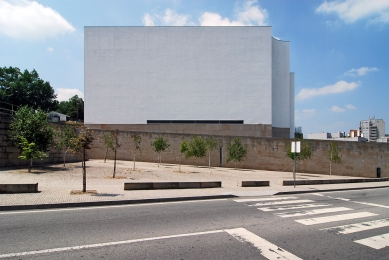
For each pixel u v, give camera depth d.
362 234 6.45
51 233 5.94
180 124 39.62
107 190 11.67
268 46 40.00
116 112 40.12
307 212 8.91
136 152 28.56
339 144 30.17
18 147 17.67
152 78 40.28
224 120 39.81
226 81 40.03
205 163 29.09
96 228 6.39
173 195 11.03
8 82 56.66
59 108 86.00
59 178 14.70
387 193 15.06
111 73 40.34
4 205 8.02
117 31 40.53
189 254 4.93
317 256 5.02
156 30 40.53
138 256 4.78
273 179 20.84
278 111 42.94
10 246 5.12
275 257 4.90
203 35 40.38
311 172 29.62
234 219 7.64
